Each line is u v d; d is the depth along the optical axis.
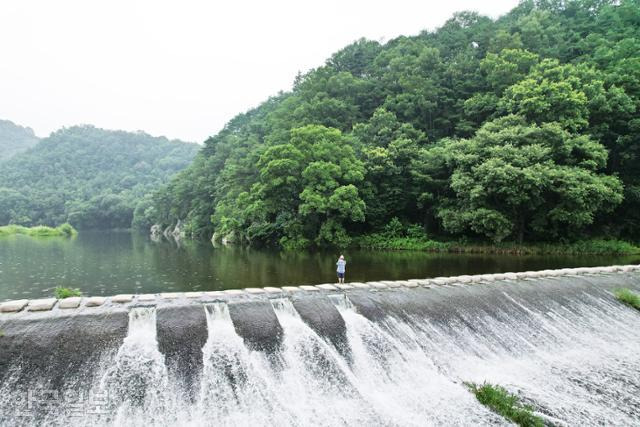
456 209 42.31
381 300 15.57
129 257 39.56
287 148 45.56
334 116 63.09
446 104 59.69
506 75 54.25
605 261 32.75
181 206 95.44
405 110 60.00
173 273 28.42
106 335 11.16
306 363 12.39
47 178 173.12
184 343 11.66
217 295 14.62
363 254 39.62
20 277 27.38
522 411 10.89
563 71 45.88
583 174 35.44
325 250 44.28
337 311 14.52
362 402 11.55
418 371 13.12
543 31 65.12
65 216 139.00
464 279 19.48
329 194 44.53
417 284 18.23
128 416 9.90
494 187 36.72
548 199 38.75
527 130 39.09
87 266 32.75
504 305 17.00
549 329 16.31
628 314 18.42
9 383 9.46
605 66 49.00
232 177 61.72
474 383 12.77
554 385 12.95
